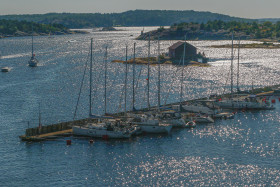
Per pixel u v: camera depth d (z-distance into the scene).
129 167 93.94
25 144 112.56
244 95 169.25
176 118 129.62
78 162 97.88
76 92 196.12
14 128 130.88
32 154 103.94
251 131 122.31
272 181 83.94
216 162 95.75
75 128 120.38
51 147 109.69
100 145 111.38
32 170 92.94
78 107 164.00
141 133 123.06
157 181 85.44
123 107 164.62
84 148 108.69
